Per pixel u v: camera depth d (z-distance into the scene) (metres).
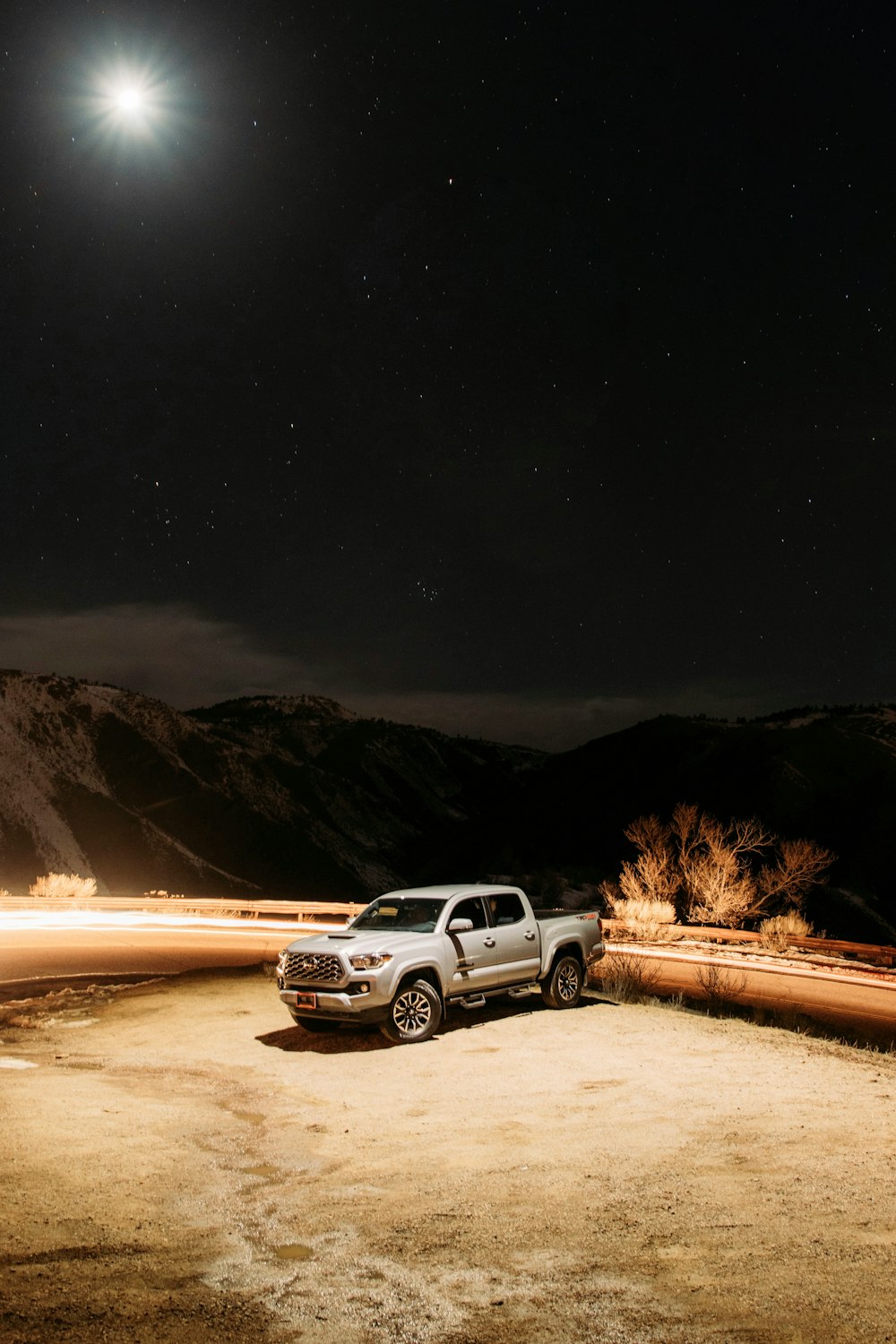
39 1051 11.02
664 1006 13.94
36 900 40.88
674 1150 6.48
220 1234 5.02
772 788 103.12
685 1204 5.38
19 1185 5.69
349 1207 5.45
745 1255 4.64
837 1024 15.83
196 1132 7.20
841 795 100.44
